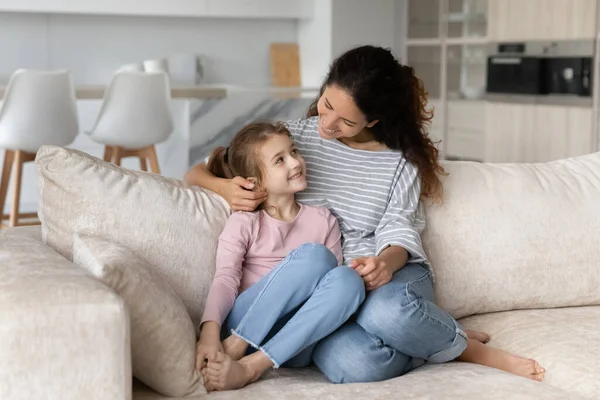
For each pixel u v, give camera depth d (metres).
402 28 7.33
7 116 4.67
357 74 2.24
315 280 2.01
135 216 2.06
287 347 1.93
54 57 6.53
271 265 2.19
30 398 1.55
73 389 1.57
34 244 2.02
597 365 1.98
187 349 1.83
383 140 2.42
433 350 2.04
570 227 2.47
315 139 2.42
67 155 2.07
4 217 5.44
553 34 5.91
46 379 1.55
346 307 1.97
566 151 5.87
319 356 2.03
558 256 2.44
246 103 5.84
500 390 1.84
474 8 6.66
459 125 6.89
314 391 1.83
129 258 1.84
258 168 2.23
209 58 7.10
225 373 1.85
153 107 4.97
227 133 5.83
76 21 6.57
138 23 6.80
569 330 2.21
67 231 2.04
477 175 2.48
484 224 2.40
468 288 2.37
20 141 4.72
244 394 1.82
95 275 1.75
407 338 1.99
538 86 6.06
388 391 1.83
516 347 2.17
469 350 2.12
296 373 2.06
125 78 4.87
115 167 2.14
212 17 7.07
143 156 5.13
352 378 1.98
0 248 1.94
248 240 2.17
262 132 2.25
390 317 1.97
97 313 1.58
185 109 5.74
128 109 4.91
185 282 2.08
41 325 1.54
